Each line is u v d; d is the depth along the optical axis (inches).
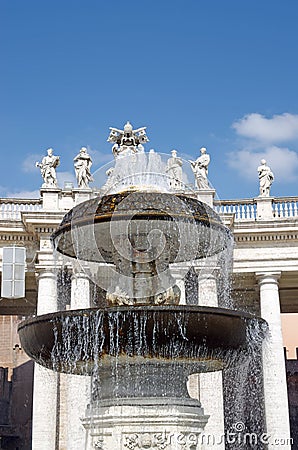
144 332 426.9
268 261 1320.1
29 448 1739.7
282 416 1219.9
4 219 1291.8
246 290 1427.2
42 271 1264.8
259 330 468.4
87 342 436.1
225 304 1231.5
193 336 432.8
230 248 641.6
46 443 1181.1
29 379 1786.4
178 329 427.2
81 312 430.9
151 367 456.8
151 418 446.0
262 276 1317.7
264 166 1380.4
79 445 983.0
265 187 1370.6
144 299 487.8
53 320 441.1
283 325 1898.4
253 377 1407.5
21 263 1056.2
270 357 1259.2
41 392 1205.7
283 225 1310.3
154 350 434.9
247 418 1411.2
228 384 1432.1
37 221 1264.8
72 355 449.7
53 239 543.8
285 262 1317.7
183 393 466.0
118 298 491.2
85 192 1304.1
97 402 458.3
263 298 1307.8
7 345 1809.8
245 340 459.8
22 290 1046.4
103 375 463.8
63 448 1229.7
